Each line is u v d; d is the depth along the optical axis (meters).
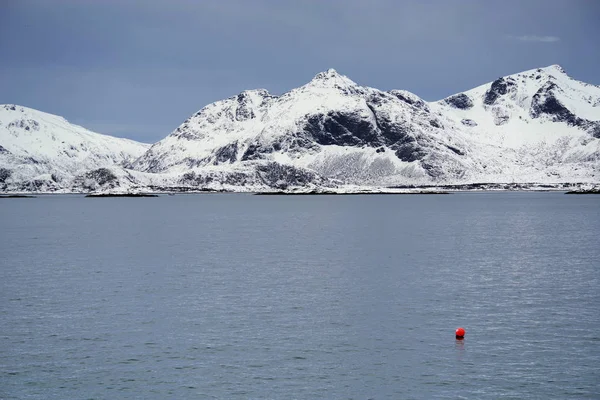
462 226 145.25
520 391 35.22
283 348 42.47
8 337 45.03
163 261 82.25
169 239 114.56
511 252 90.81
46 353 41.62
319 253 90.62
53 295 59.00
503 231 129.50
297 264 78.81
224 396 34.94
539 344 42.81
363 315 50.84
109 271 73.56
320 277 68.62
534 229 134.25
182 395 35.09
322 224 155.50
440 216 189.25
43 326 47.84
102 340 44.31
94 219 184.00
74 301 56.28
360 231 132.00
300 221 168.00
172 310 52.78
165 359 40.47
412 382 36.59
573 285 62.97
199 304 55.00
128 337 45.00
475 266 76.38
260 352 41.72
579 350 41.50
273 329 46.88
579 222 156.25
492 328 46.72
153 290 61.38
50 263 80.75
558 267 75.25
